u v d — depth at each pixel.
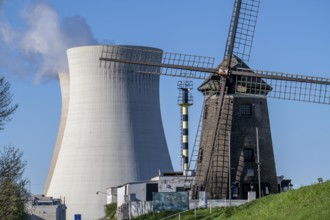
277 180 134.50
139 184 168.88
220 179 127.00
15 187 112.44
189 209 120.25
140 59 144.38
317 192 90.19
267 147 129.62
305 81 126.00
